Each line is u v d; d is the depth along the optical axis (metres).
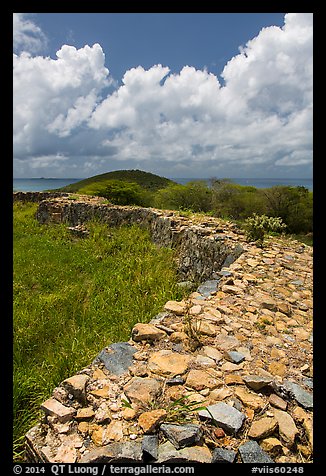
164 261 8.08
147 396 2.31
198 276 7.41
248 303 4.28
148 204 18.94
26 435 2.15
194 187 16.44
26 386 3.02
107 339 4.11
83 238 11.68
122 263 8.20
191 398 2.35
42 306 5.50
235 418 2.16
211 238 7.41
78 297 5.92
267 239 8.13
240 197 16.27
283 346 3.26
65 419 2.17
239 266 5.83
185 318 3.62
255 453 1.93
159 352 2.93
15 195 19.31
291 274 5.71
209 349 3.04
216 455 1.89
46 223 14.11
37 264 8.26
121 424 2.10
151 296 5.48
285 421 2.21
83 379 2.45
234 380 2.59
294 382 2.69
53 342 4.49
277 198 15.39
